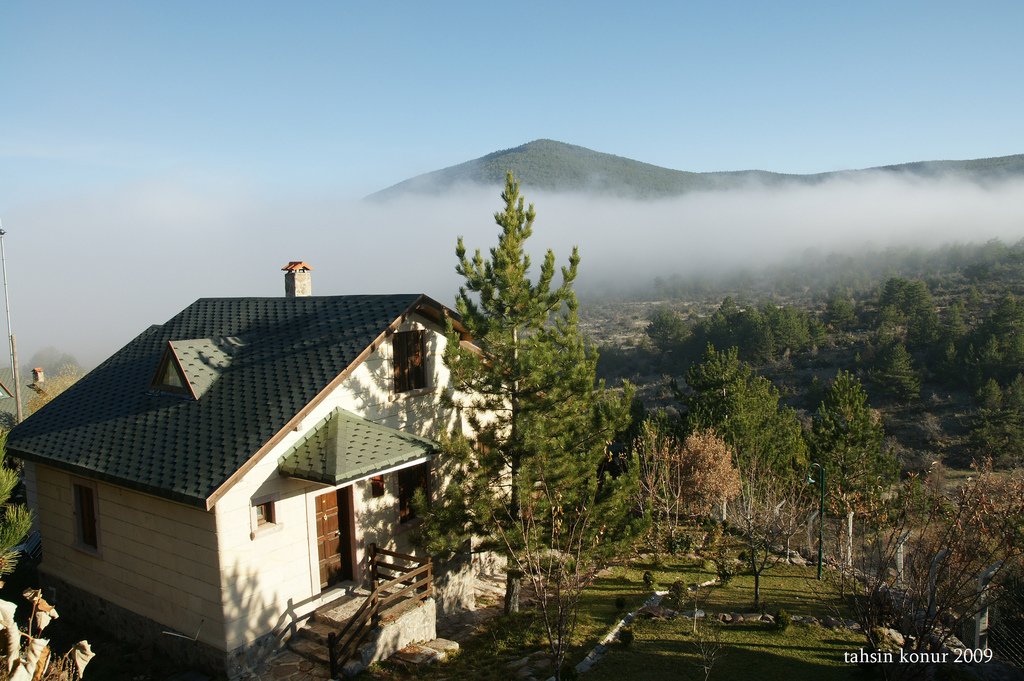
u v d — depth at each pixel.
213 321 18.19
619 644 13.90
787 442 32.91
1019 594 13.73
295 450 13.30
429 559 14.76
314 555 13.84
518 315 14.59
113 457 13.79
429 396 16.58
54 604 15.67
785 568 19.92
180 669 12.86
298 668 12.59
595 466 14.73
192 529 12.60
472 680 12.43
